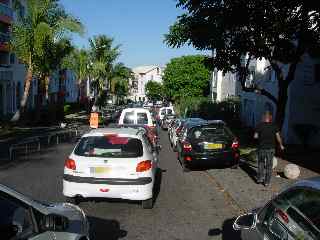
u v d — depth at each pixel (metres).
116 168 5.54
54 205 3.27
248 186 7.34
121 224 5.17
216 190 7.14
